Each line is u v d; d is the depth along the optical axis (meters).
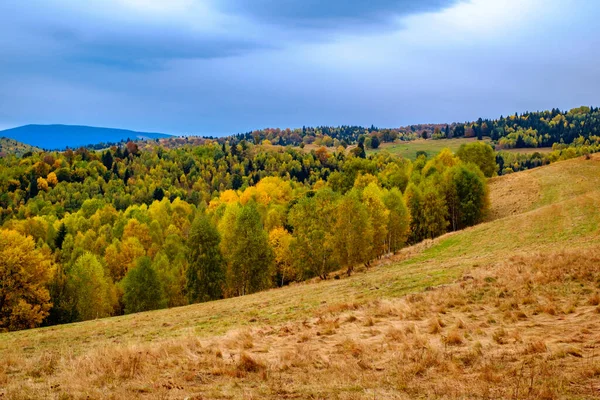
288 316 22.00
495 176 110.12
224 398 10.26
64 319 54.19
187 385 11.44
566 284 19.23
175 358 14.01
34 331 29.09
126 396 10.41
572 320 14.74
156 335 21.25
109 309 55.75
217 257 50.06
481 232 52.50
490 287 20.80
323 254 51.78
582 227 43.56
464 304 18.81
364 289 27.84
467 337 14.16
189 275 50.53
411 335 14.77
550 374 10.06
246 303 31.52
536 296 18.20
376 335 15.77
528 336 13.50
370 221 50.91
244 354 13.11
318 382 11.20
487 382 10.16
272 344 15.87
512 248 41.12
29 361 15.23
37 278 45.38
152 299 51.72
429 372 11.38
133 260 67.88
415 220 72.06
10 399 10.53
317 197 52.97
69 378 12.21
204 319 25.34
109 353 14.48
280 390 10.62
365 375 11.46
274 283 69.06
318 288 33.97
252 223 51.56
